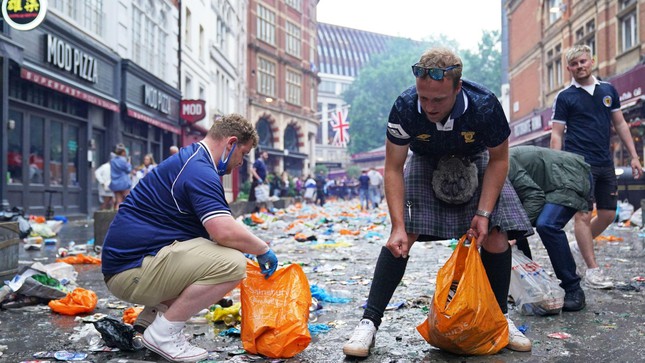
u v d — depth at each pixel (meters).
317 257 6.55
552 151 3.71
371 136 79.50
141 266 2.61
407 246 2.73
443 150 2.75
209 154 2.76
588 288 4.16
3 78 10.34
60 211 13.54
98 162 15.56
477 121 2.54
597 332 2.98
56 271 4.62
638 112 15.76
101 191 12.95
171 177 2.69
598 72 20.30
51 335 3.09
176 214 2.67
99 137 15.62
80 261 6.11
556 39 25.08
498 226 2.77
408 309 3.65
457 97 2.53
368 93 79.94
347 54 114.38
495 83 71.19
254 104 42.41
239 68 37.09
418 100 2.56
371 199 21.28
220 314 3.32
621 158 17.47
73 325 3.31
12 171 11.62
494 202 2.71
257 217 12.62
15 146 11.71
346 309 3.73
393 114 2.61
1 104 10.38
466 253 2.76
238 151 2.80
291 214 16.72
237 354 2.71
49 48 11.88
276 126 46.16
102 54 14.78
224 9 31.64
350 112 81.00
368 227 11.10
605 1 19.73
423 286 4.45
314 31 54.50
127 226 2.66
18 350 2.82
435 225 2.80
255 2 43.38
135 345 2.83
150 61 19.11
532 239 8.30
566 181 3.57
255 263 2.87
